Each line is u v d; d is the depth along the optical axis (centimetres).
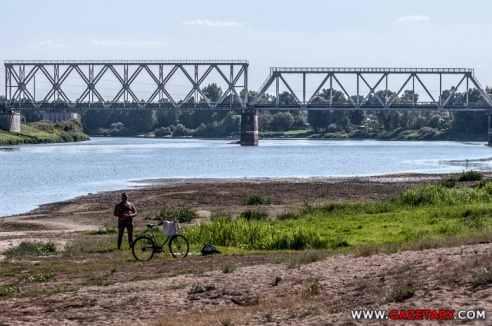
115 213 3712
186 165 13312
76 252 3675
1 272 3106
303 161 14500
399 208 5344
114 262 3312
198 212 5800
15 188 8969
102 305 2356
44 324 2130
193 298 2380
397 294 1928
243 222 4153
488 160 14412
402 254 2747
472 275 2005
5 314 2286
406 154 17225
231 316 2002
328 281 2389
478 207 4781
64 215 5862
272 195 7250
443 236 3722
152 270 3027
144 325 2041
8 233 4750
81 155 17038
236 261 3164
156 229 4606
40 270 3147
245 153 18012
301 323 1794
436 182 8500
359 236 3972
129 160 14962
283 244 3778
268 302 2197
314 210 5397
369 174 10869
